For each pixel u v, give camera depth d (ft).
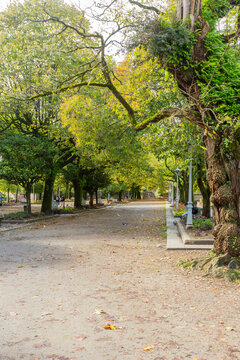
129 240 42.60
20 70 48.78
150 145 44.32
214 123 23.72
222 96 22.72
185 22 22.52
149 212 106.93
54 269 25.57
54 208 99.19
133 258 30.35
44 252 33.32
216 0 25.05
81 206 121.70
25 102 50.37
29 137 71.15
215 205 25.12
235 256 23.54
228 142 23.70
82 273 24.26
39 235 47.96
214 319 14.90
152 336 13.05
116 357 11.29
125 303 17.26
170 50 21.97
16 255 31.55
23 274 23.81
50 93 39.52
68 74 42.19
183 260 27.27
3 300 17.71
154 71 33.01
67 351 11.76
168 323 14.43
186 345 12.23
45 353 11.61
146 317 15.19
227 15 27.45
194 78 23.50
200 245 36.06
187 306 16.78
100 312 15.72
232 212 23.95
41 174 79.10
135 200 272.92
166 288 20.22
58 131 70.95
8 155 70.13
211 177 24.86
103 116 50.08
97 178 124.88
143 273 24.31
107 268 26.05
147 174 141.38
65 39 41.16
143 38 22.07
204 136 25.96
